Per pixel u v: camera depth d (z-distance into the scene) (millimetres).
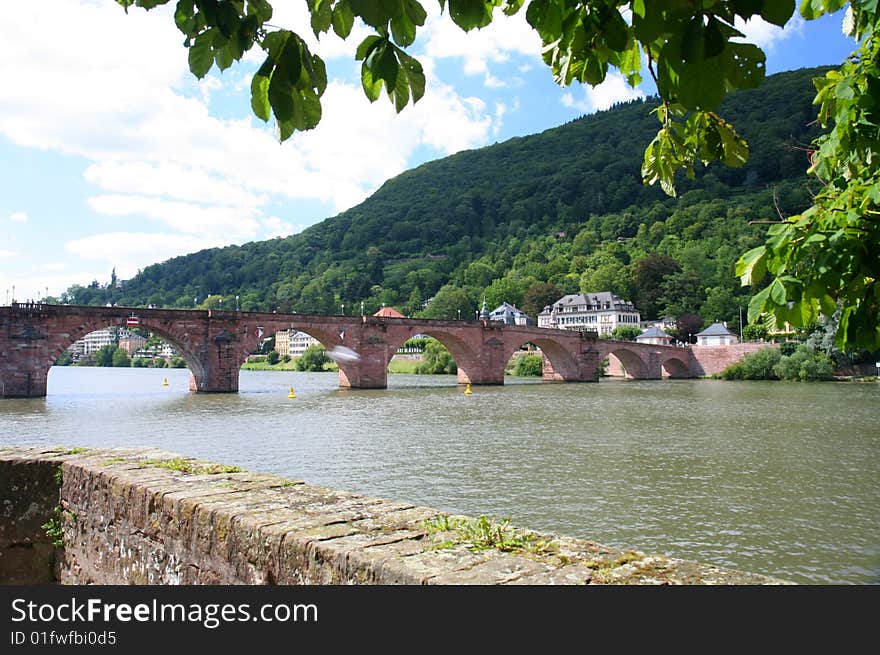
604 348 110125
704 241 182875
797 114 162875
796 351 105562
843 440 34406
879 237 3496
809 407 54969
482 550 4047
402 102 2674
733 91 2205
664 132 4168
